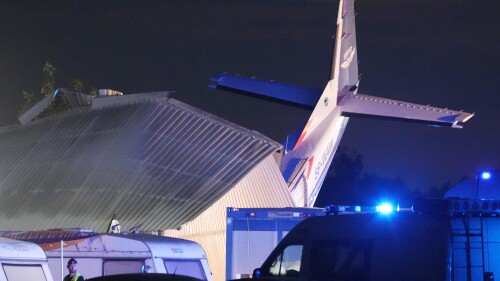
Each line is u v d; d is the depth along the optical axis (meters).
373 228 34.72
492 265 33.22
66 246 41.38
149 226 70.75
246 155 80.69
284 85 106.31
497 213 33.47
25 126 94.69
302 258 36.56
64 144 82.94
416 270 33.38
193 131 82.38
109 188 74.06
